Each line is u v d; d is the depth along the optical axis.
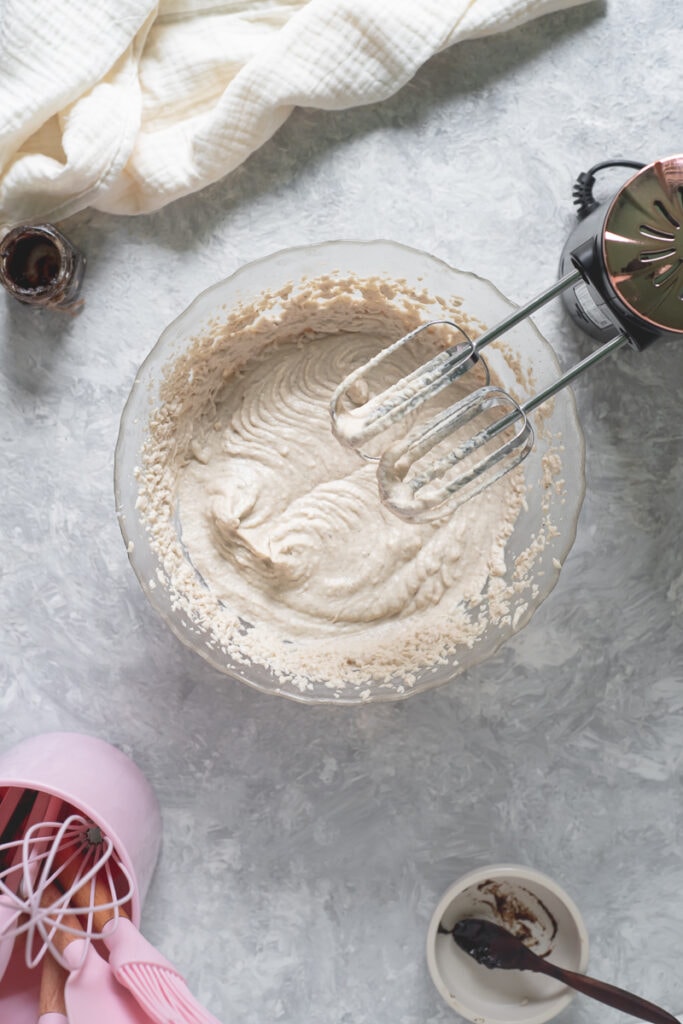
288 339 0.81
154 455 0.80
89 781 0.78
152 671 0.85
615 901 0.86
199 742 0.85
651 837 0.85
